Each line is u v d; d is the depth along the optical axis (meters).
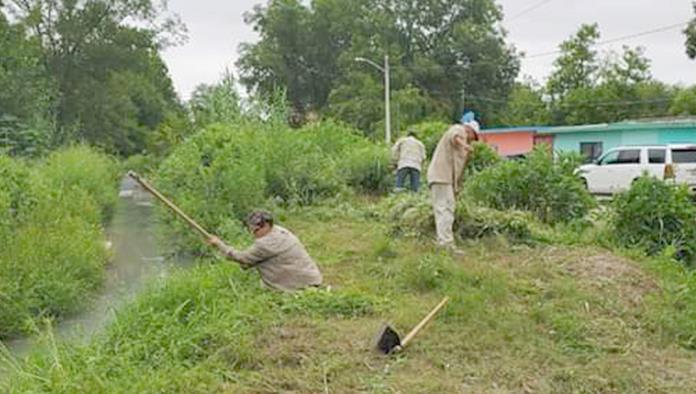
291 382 4.96
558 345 5.77
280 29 54.38
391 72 47.91
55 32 42.28
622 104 48.31
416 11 51.94
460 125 9.27
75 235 10.45
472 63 51.75
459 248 9.28
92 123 43.75
